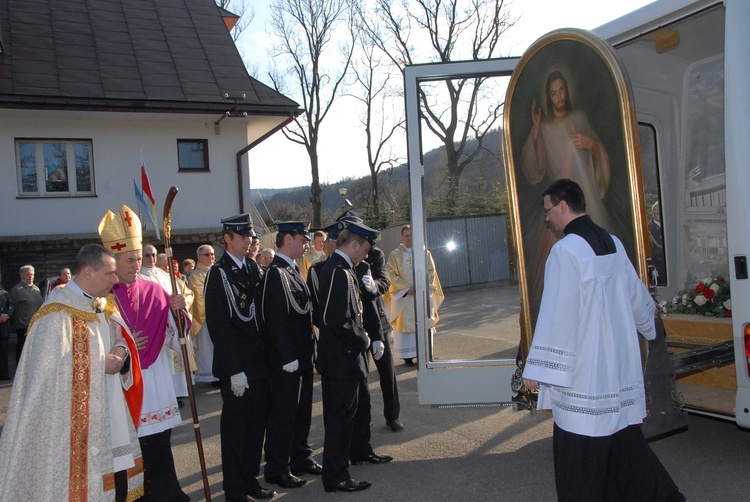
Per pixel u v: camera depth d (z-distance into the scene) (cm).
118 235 390
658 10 468
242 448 432
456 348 537
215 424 643
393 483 459
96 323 335
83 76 1548
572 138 426
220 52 1769
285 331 445
